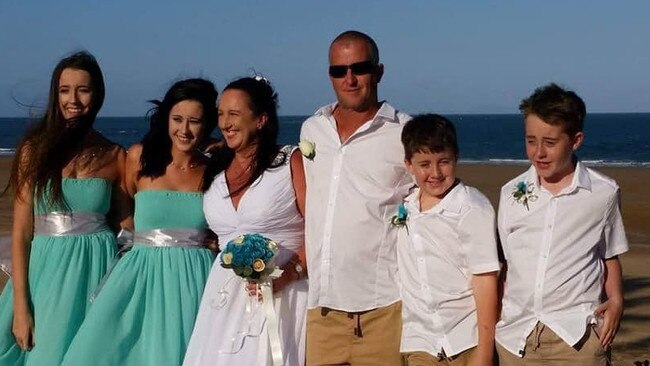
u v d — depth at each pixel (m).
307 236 5.02
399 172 4.90
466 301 4.66
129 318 5.20
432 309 4.68
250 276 4.79
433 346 4.67
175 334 5.17
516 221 4.41
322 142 5.01
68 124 5.37
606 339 4.31
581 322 4.28
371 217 4.86
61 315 5.27
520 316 4.41
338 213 4.89
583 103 4.30
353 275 4.89
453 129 4.66
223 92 5.07
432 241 4.66
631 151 68.94
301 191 5.12
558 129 4.23
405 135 4.68
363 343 4.97
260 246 4.80
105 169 5.46
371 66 4.92
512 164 49.72
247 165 5.14
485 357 4.53
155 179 5.37
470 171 39.91
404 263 4.81
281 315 5.05
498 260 4.52
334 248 4.90
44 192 5.30
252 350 4.98
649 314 10.62
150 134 5.38
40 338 5.28
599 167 46.06
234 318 5.02
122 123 169.62
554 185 4.39
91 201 5.39
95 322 5.11
